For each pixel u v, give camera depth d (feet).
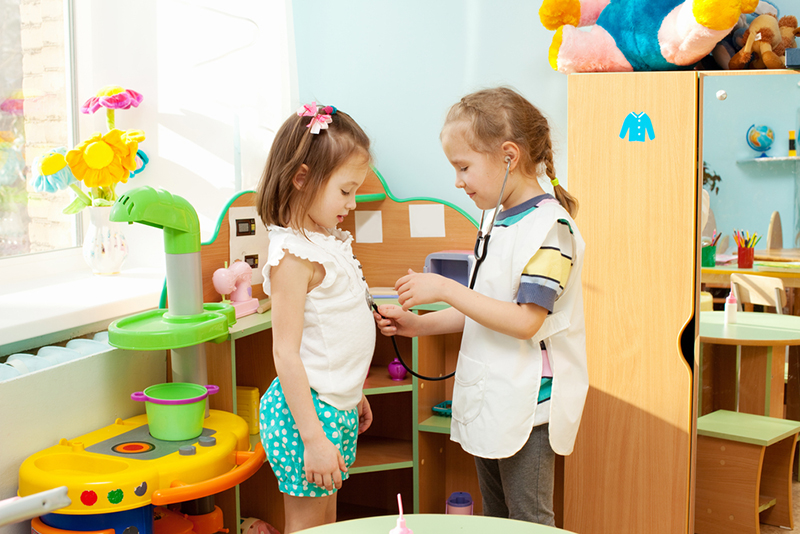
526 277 3.60
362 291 3.91
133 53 6.25
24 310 4.54
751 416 4.89
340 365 3.74
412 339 5.54
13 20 5.60
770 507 4.91
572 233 3.74
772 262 4.70
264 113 5.90
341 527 2.76
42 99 5.90
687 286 4.88
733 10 4.35
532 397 3.78
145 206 4.02
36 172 5.34
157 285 5.48
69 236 6.20
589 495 5.26
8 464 3.76
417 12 6.09
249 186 5.95
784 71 4.54
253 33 5.89
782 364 4.76
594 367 5.15
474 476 6.18
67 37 6.11
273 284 3.60
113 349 4.49
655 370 5.00
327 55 6.40
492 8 5.86
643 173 4.91
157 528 4.25
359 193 6.13
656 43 4.78
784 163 4.60
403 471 6.41
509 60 5.87
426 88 6.14
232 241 5.30
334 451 3.51
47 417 4.00
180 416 4.10
